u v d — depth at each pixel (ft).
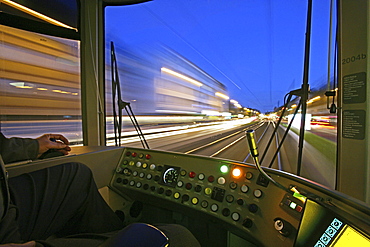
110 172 5.23
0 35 5.39
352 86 4.09
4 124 5.50
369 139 3.89
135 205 5.34
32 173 3.22
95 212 3.72
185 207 4.07
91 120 7.14
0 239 2.08
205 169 4.23
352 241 1.77
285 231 2.77
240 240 4.02
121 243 1.51
